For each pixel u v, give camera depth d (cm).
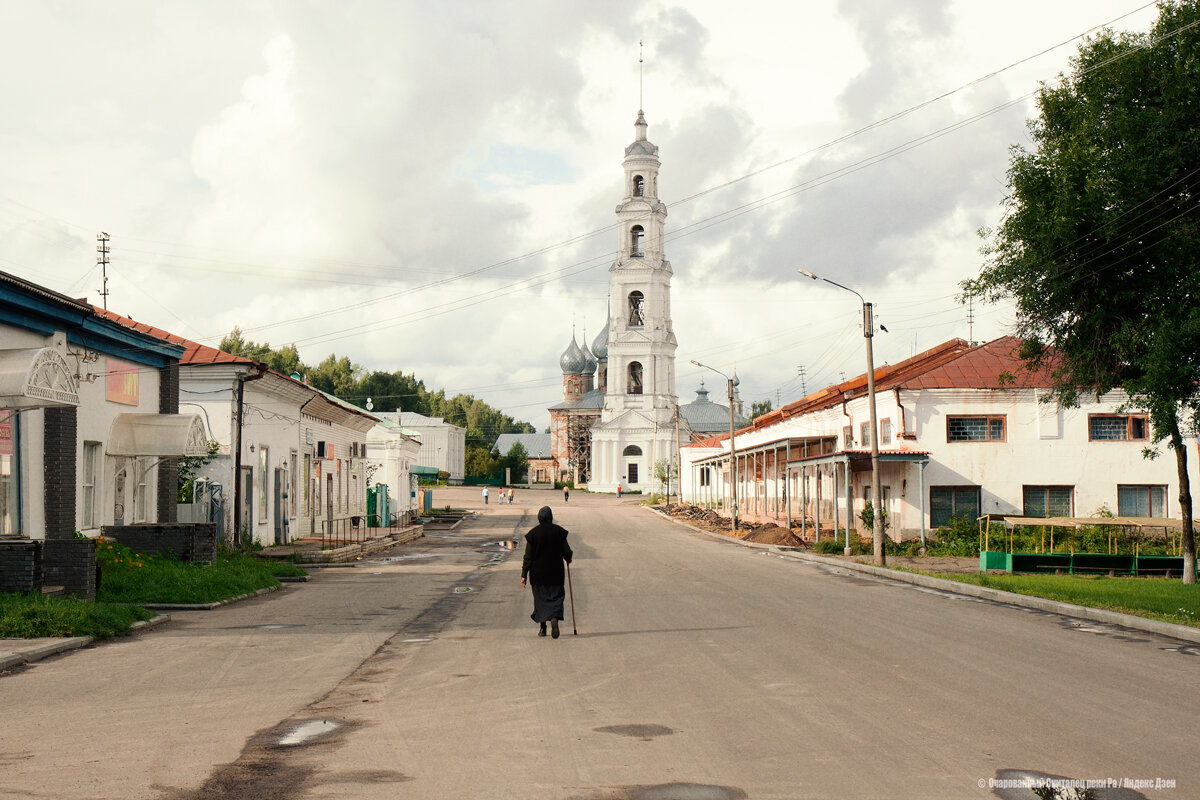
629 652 1181
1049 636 1343
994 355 3684
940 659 1122
